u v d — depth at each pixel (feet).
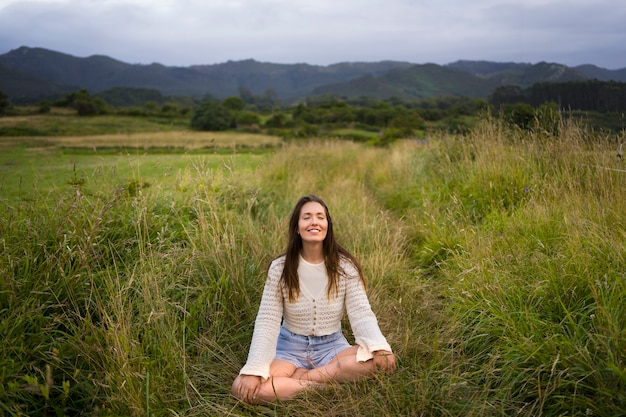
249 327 11.53
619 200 13.29
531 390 8.42
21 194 15.65
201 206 16.14
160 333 9.78
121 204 14.60
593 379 7.89
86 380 8.70
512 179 19.04
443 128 33.04
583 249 11.10
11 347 8.58
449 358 9.83
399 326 11.85
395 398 8.48
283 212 21.48
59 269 10.49
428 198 21.57
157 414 8.20
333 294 10.06
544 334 9.25
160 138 74.59
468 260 13.53
